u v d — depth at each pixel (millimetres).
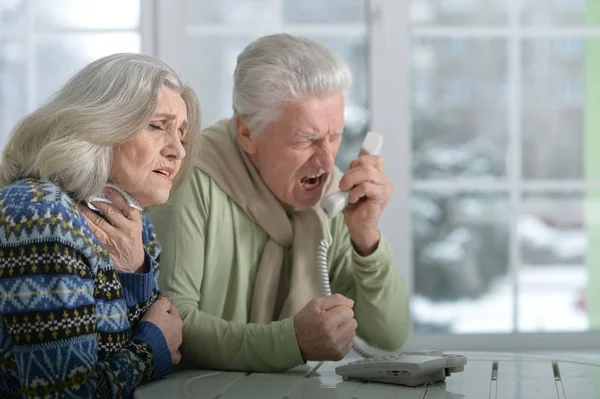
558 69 3469
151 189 1740
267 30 3469
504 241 3490
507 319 3492
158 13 3434
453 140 3480
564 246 3488
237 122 2135
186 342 1955
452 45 3463
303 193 2115
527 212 3488
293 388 1681
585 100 3475
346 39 3461
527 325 3494
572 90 3473
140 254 1807
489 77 3477
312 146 2068
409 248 3416
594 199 3480
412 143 3479
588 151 3477
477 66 3473
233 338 1903
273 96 2023
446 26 3461
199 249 2088
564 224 3488
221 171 2146
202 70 3469
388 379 1701
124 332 1721
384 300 2158
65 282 1543
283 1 3465
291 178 2082
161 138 1740
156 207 2100
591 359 1971
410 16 3453
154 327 1771
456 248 3488
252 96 2057
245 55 2109
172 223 2090
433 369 1686
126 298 1790
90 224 1724
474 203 3486
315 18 3469
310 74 2014
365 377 1734
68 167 1646
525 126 3479
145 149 1705
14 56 3467
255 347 1874
